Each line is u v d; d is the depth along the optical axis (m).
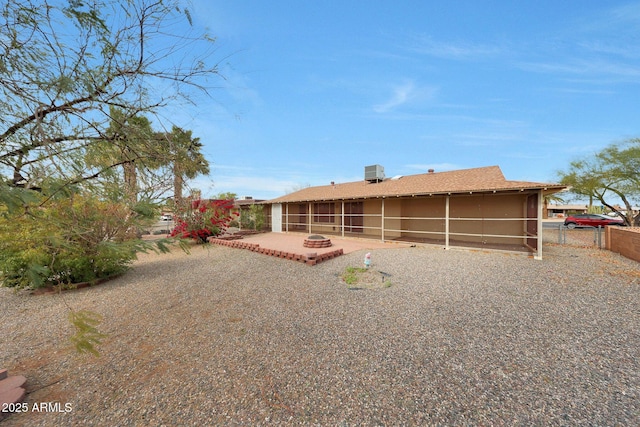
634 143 15.37
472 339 3.32
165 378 2.67
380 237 14.07
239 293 5.41
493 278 6.03
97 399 2.39
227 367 2.84
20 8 1.34
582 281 5.62
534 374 2.59
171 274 7.27
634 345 3.06
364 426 2.02
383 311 4.30
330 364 2.85
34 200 1.22
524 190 8.55
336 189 18.23
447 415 2.10
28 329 4.03
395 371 2.70
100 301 5.23
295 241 13.02
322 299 4.93
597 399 2.23
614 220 19.31
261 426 2.04
